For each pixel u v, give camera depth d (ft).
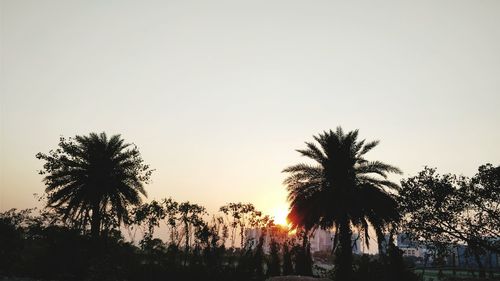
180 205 131.75
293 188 87.97
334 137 87.61
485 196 65.77
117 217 101.91
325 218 84.43
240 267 91.15
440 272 112.68
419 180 71.97
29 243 81.71
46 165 100.17
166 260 85.66
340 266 83.56
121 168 108.06
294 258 112.57
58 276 74.54
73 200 97.25
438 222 69.82
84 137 104.99
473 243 67.77
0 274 71.00
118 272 75.61
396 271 79.61
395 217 78.28
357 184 85.71
